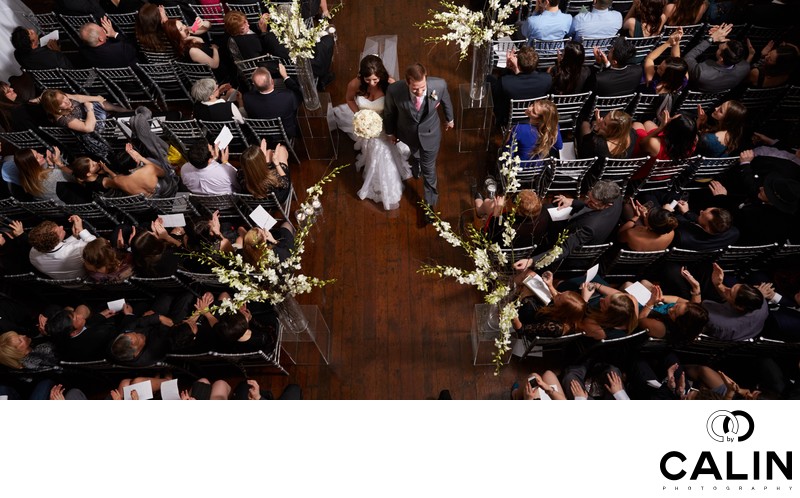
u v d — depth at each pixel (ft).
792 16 20.33
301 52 17.31
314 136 19.72
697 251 15.24
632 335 13.85
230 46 19.80
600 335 13.84
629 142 16.63
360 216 19.19
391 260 18.28
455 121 21.21
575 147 18.40
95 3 22.71
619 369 15.01
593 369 15.08
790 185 15.40
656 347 14.89
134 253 15.34
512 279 13.33
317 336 15.90
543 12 19.72
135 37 22.58
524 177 17.88
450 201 19.31
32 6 27.22
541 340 14.28
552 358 16.21
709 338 14.14
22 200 18.26
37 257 15.97
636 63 20.34
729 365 15.84
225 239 16.14
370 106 17.11
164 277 15.64
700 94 18.47
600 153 16.67
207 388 14.82
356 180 19.95
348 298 17.66
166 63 20.97
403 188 19.66
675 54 19.42
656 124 18.94
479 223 18.63
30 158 17.08
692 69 18.52
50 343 15.40
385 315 17.30
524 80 17.37
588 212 15.30
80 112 18.80
